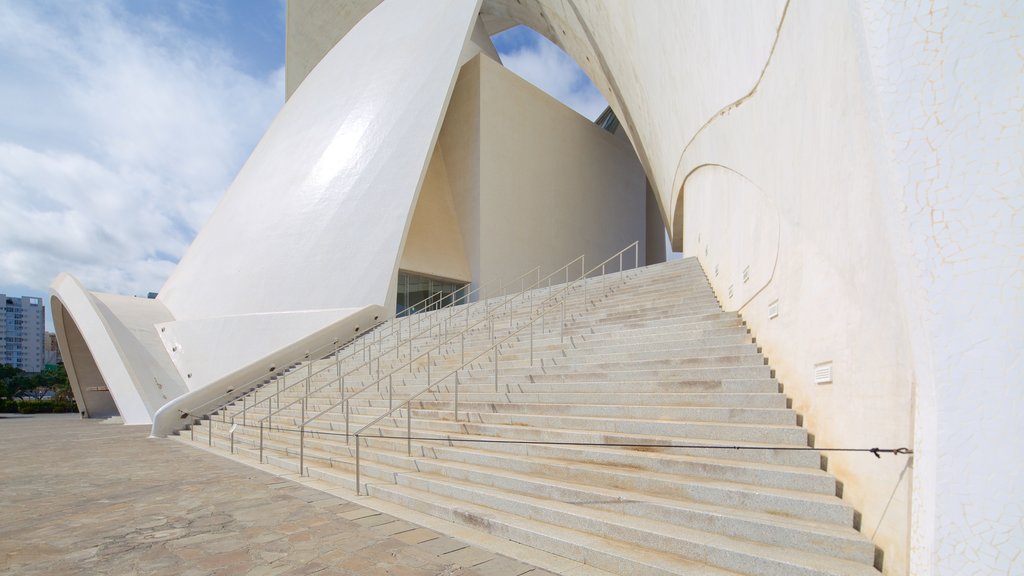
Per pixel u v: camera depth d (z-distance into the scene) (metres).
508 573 3.02
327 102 19.41
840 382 3.26
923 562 1.86
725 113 7.05
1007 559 1.67
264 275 16.28
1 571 3.19
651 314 7.80
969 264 1.80
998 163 1.77
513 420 5.57
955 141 1.83
